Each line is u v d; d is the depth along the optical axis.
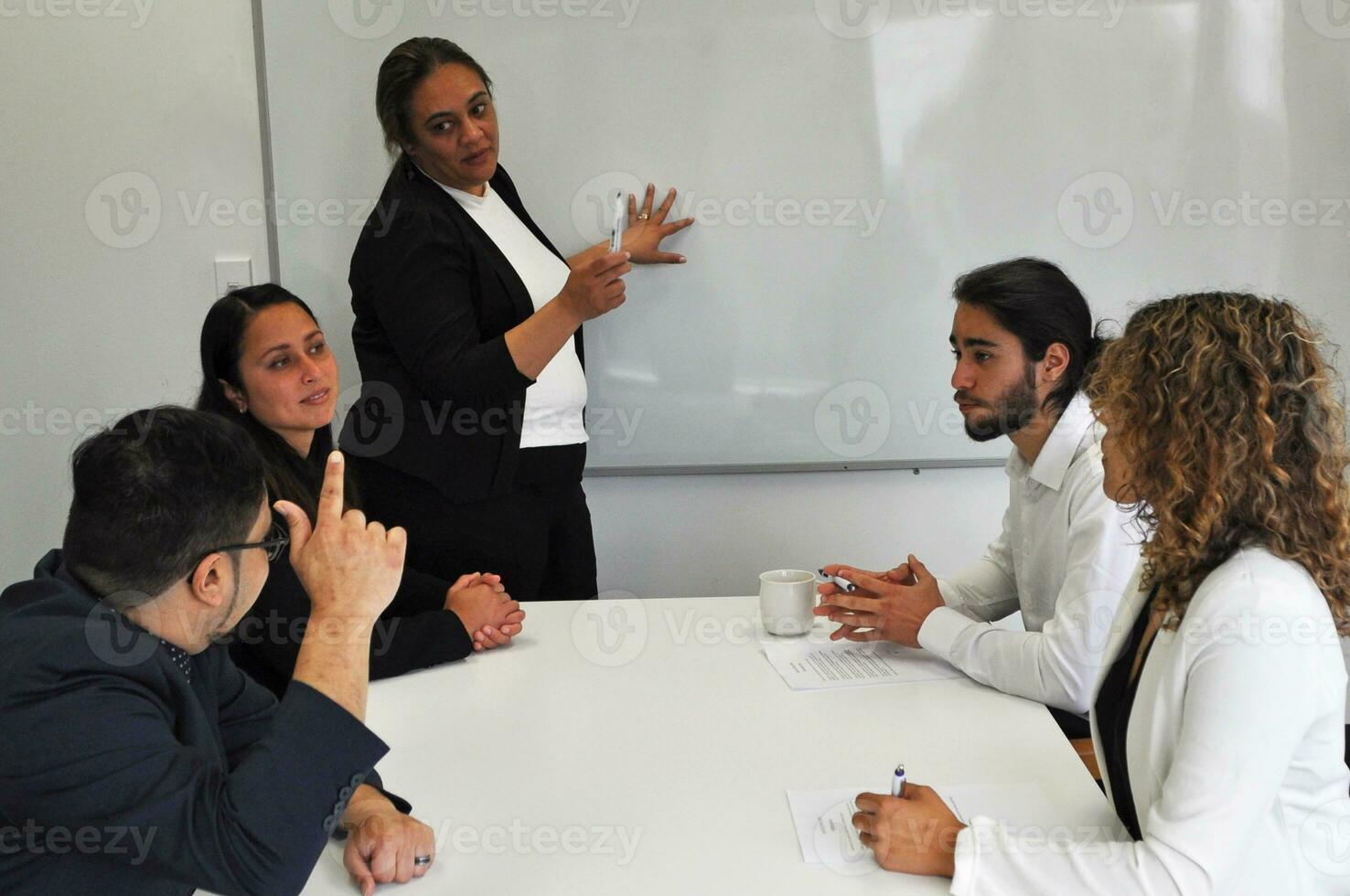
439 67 2.08
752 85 2.50
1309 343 1.04
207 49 2.47
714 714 1.45
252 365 1.68
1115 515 1.50
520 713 1.46
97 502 0.96
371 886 1.06
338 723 1.00
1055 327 1.67
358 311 2.23
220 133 2.51
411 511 2.21
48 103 2.49
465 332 2.07
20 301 2.56
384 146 2.35
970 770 1.28
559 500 2.37
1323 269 2.58
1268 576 1.01
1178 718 1.05
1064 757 1.31
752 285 2.58
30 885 0.95
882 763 1.30
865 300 2.59
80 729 0.92
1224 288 2.59
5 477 2.62
